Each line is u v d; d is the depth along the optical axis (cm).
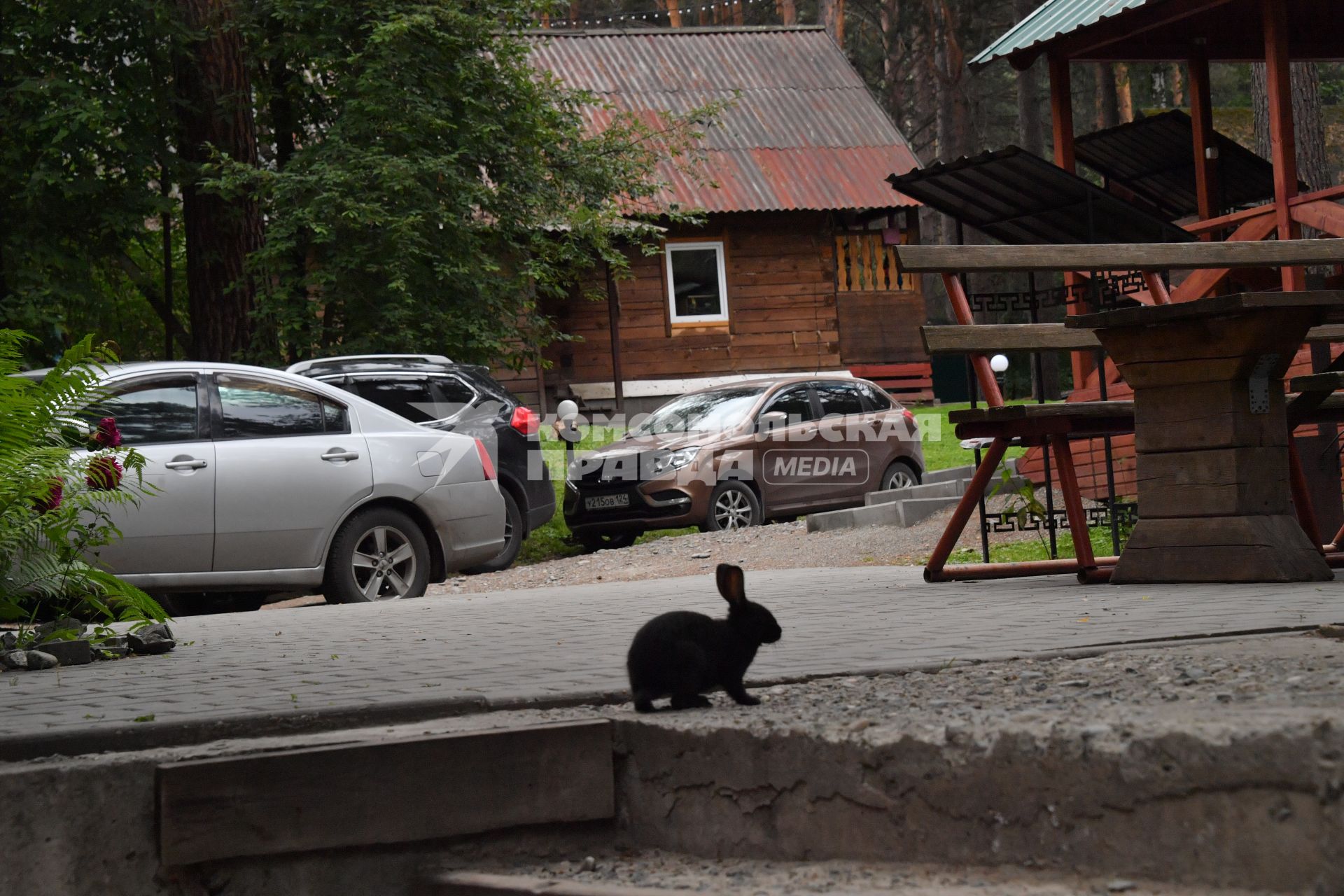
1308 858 229
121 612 682
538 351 2106
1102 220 1359
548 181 2039
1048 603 619
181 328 2191
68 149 1809
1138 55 1565
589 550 1714
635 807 358
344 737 361
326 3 1817
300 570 983
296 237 1841
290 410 1008
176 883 332
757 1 4638
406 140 1806
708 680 375
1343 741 227
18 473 651
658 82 3159
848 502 1695
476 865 344
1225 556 659
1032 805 270
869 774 300
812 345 2938
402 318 1791
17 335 690
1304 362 1205
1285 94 1349
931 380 2998
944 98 3888
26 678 547
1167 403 684
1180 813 246
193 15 1866
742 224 2912
